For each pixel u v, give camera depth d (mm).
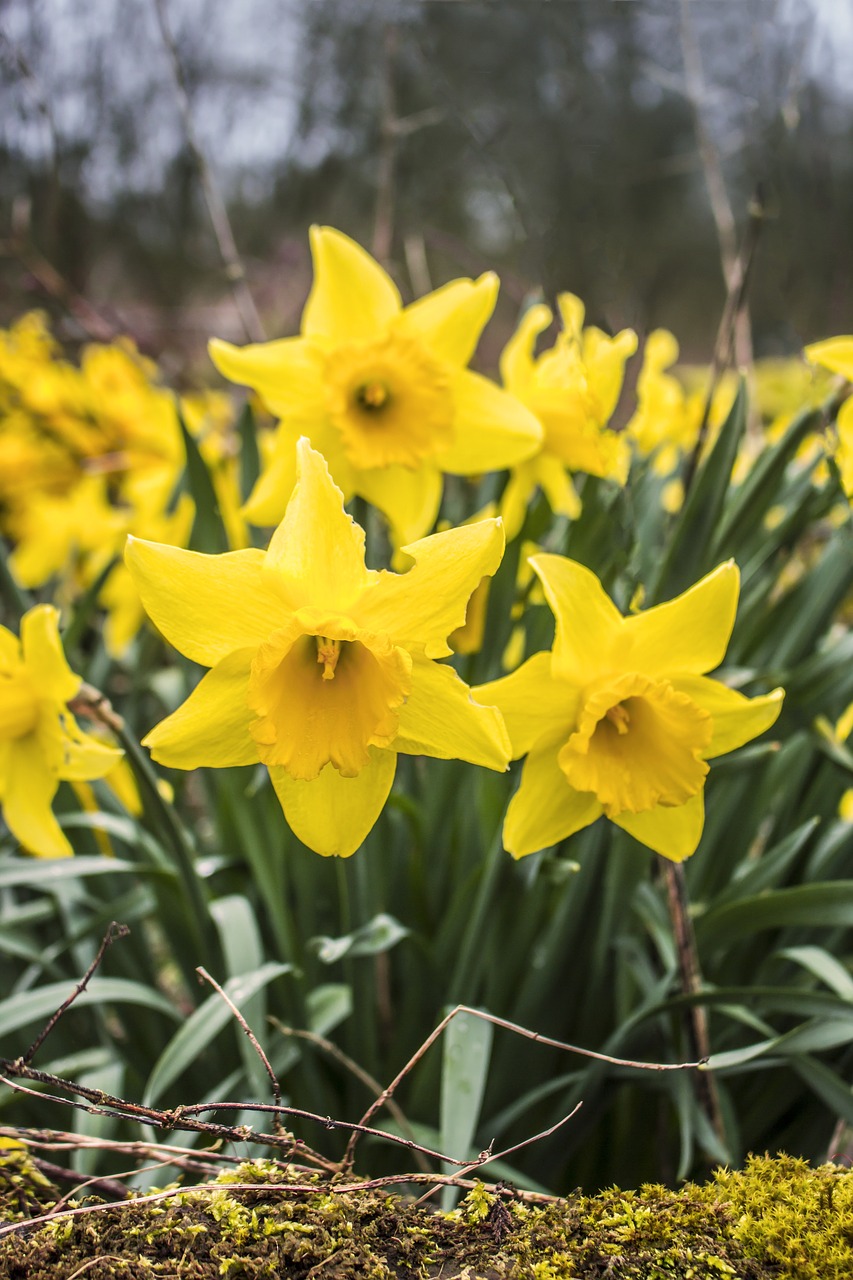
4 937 591
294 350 575
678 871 525
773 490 575
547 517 602
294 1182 460
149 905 595
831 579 605
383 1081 573
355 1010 556
